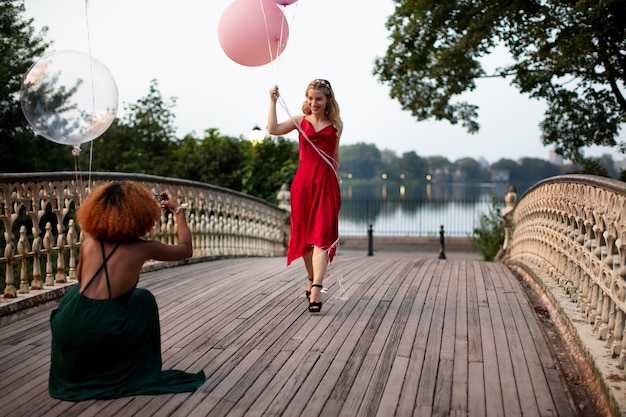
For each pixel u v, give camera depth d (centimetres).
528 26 1048
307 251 520
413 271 734
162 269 777
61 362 329
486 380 357
